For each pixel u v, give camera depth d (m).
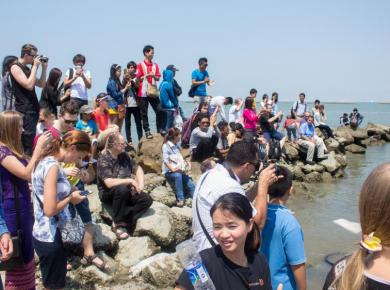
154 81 11.58
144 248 6.46
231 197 2.42
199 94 12.73
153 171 9.97
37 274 5.65
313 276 6.47
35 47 7.30
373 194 1.78
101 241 6.27
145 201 6.95
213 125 11.70
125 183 6.75
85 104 9.62
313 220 9.62
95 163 8.04
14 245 3.64
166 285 5.79
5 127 3.82
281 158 15.27
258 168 3.74
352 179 15.03
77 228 4.33
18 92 7.02
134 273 5.96
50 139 4.11
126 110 11.46
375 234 1.77
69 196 4.17
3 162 3.73
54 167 4.03
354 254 1.83
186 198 8.67
